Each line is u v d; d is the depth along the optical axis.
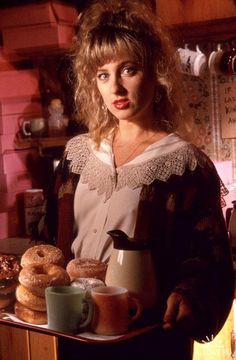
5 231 3.17
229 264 1.51
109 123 1.76
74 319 1.38
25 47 3.04
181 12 2.79
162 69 1.67
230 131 3.10
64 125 3.26
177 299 1.36
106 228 1.63
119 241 1.48
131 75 1.59
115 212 1.62
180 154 1.61
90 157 1.73
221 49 3.00
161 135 1.69
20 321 1.46
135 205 1.60
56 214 1.80
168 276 1.54
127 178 1.62
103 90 1.63
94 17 1.63
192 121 1.79
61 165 1.81
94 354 1.63
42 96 3.41
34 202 3.17
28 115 3.32
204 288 1.40
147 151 1.64
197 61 2.87
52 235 1.82
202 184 1.57
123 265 1.46
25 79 3.29
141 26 1.60
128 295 1.41
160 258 1.54
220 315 1.45
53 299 1.38
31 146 3.26
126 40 1.56
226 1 2.68
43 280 1.44
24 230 3.29
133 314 1.45
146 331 1.39
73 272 1.54
